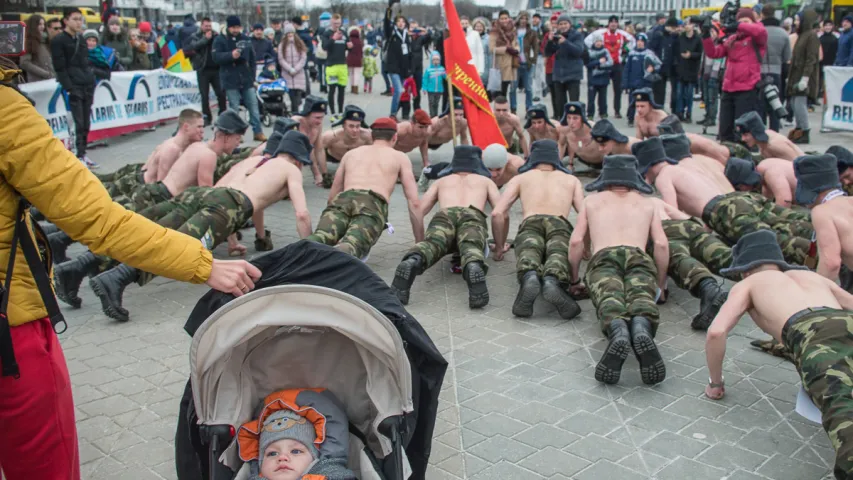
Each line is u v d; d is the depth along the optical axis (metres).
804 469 3.86
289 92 15.49
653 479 3.78
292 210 9.45
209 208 6.39
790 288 4.27
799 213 6.55
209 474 2.98
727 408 4.49
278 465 2.91
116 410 4.54
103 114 13.96
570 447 4.09
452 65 10.23
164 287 6.69
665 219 6.54
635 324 4.69
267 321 2.81
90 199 2.47
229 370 3.08
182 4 43.53
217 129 7.67
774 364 5.07
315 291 2.79
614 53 16.33
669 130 8.59
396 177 7.27
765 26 12.72
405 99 15.66
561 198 6.84
